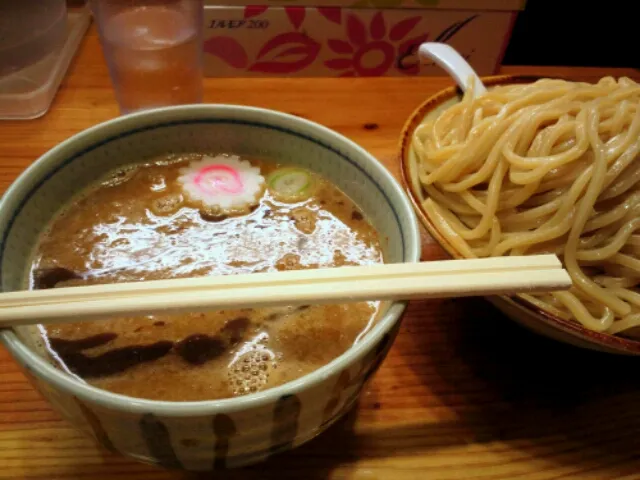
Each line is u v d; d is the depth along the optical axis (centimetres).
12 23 40
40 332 21
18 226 22
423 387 26
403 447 23
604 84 32
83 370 20
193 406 15
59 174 24
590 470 23
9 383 24
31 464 22
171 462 18
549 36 60
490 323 28
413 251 20
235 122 27
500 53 45
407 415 24
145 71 36
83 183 25
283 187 26
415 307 29
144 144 26
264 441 18
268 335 21
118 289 18
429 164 31
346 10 41
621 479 23
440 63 35
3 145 35
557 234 27
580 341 23
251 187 26
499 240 28
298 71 44
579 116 28
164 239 24
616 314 26
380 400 25
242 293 18
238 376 20
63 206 25
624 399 26
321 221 25
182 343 21
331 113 40
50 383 16
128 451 18
